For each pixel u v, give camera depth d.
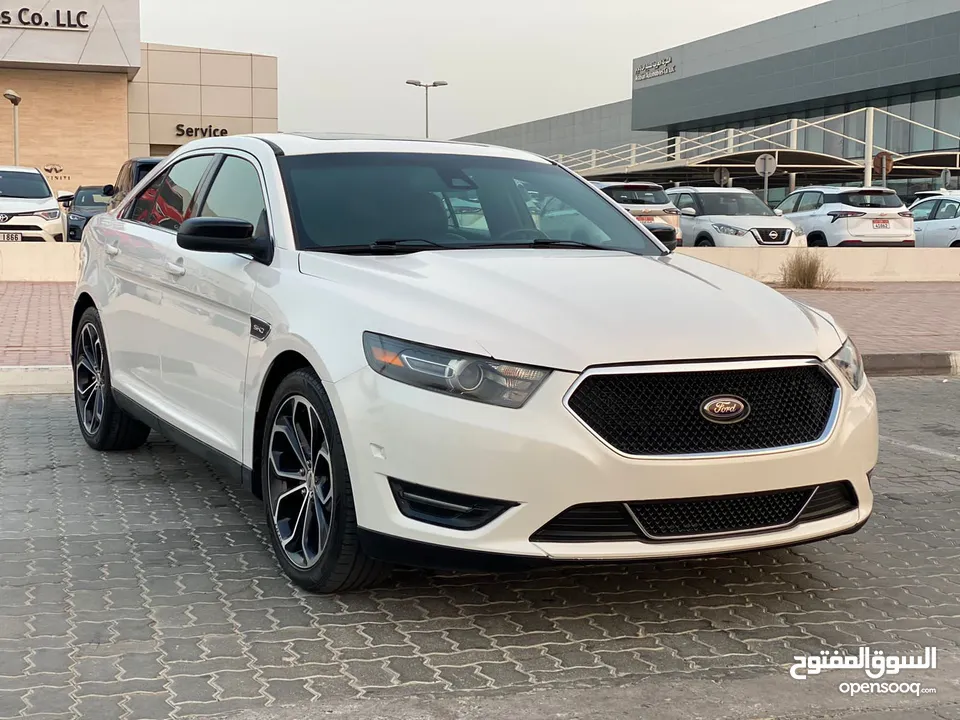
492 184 5.07
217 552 4.46
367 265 4.08
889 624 3.82
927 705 3.16
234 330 4.44
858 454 3.79
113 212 6.41
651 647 3.55
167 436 5.20
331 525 3.77
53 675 3.22
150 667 3.30
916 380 10.07
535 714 3.03
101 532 4.71
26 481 5.58
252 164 4.97
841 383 3.79
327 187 4.69
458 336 3.51
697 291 3.99
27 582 4.05
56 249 17.42
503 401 3.41
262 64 46.59
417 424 3.46
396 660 3.39
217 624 3.66
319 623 3.69
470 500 3.43
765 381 3.61
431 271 4.02
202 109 46.09
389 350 3.58
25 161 38.91
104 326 5.94
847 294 17.73
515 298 3.73
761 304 3.98
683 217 21.61
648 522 3.49
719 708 3.10
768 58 55.16
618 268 4.23
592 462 3.38
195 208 5.29
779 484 3.57
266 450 4.19
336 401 3.67
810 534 3.70
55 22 37.38
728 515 3.59
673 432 3.46
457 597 3.97
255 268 4.44
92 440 6.26
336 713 3.01
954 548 4.76
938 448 6.94
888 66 48.12
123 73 39.38
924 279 21.28
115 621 3.67
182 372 4.96
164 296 5.16
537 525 3.39
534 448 3.37
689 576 4.28
